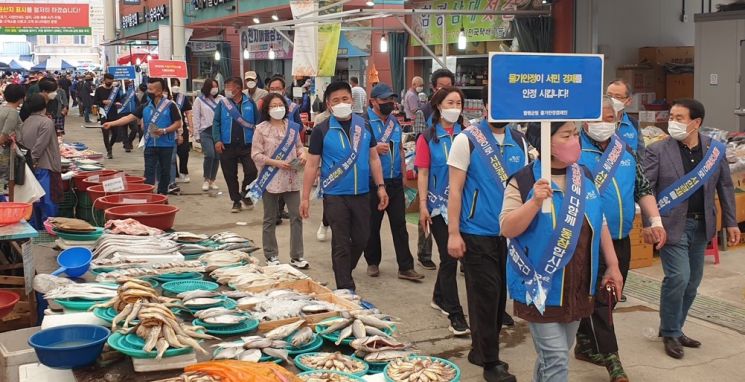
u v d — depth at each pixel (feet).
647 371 16.05
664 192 16.38
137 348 9.59
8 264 19.44
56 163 25.93
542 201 10.54
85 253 14.65
